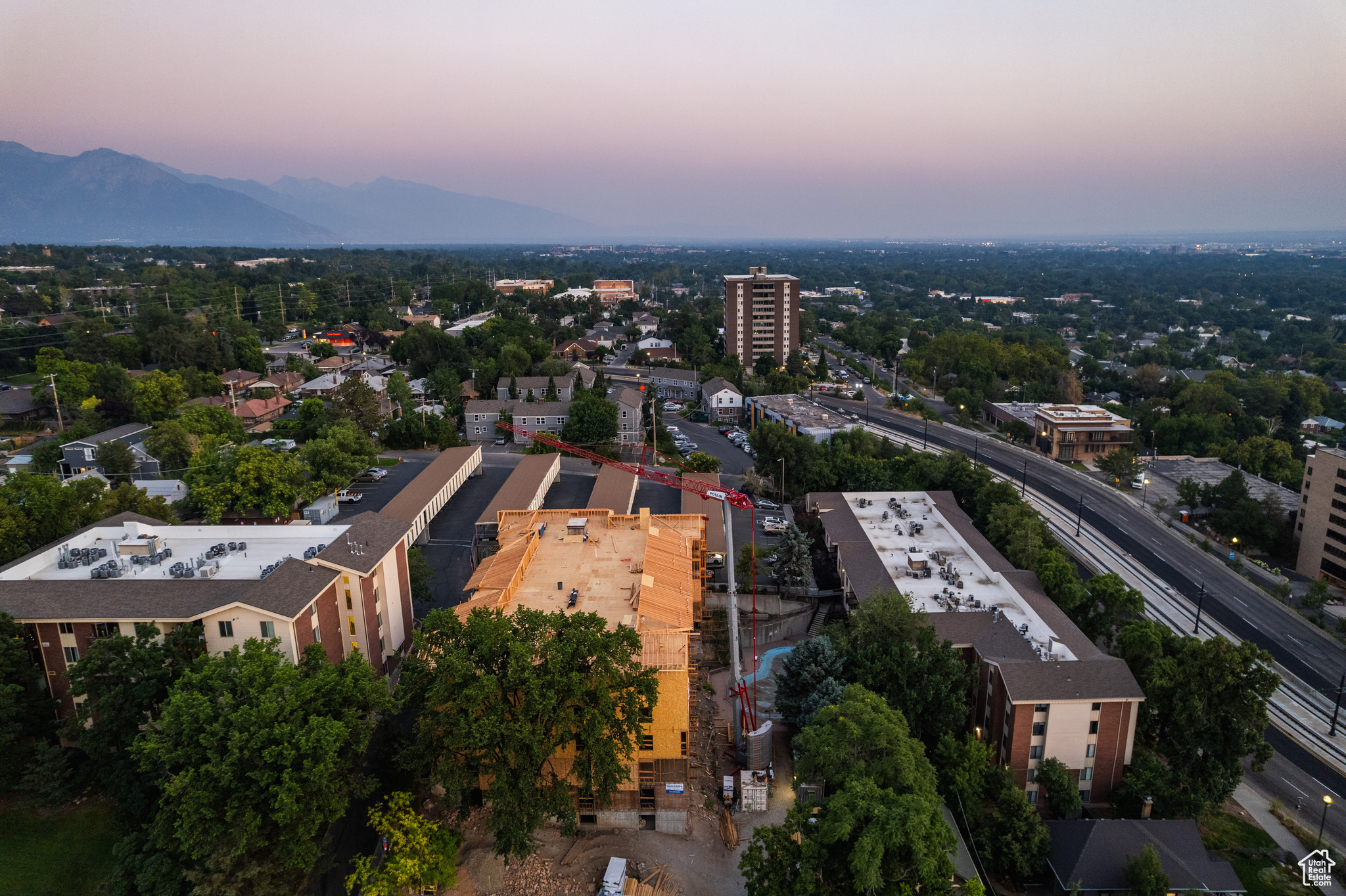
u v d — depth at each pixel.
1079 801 57.97
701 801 58.94
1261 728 59.44
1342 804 64.56
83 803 54.44
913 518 99.56
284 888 45.56
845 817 44.78
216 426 128.50
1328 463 102.62
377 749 58.00
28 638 57.03
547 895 49.50
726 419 180.62
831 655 65.44
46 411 145.25
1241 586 101.44
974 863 54.84
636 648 50.97
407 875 45.72
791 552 89.88
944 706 61.47
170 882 45.62
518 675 47.03
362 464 119.62
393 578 71.56
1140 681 64.44
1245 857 57.81
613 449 144.25
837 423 150.38
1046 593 80.50
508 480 115.62
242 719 44.72
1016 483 137.50
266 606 55.97
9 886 48.88
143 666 52.94
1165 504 128.12
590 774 49.50
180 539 72.19
